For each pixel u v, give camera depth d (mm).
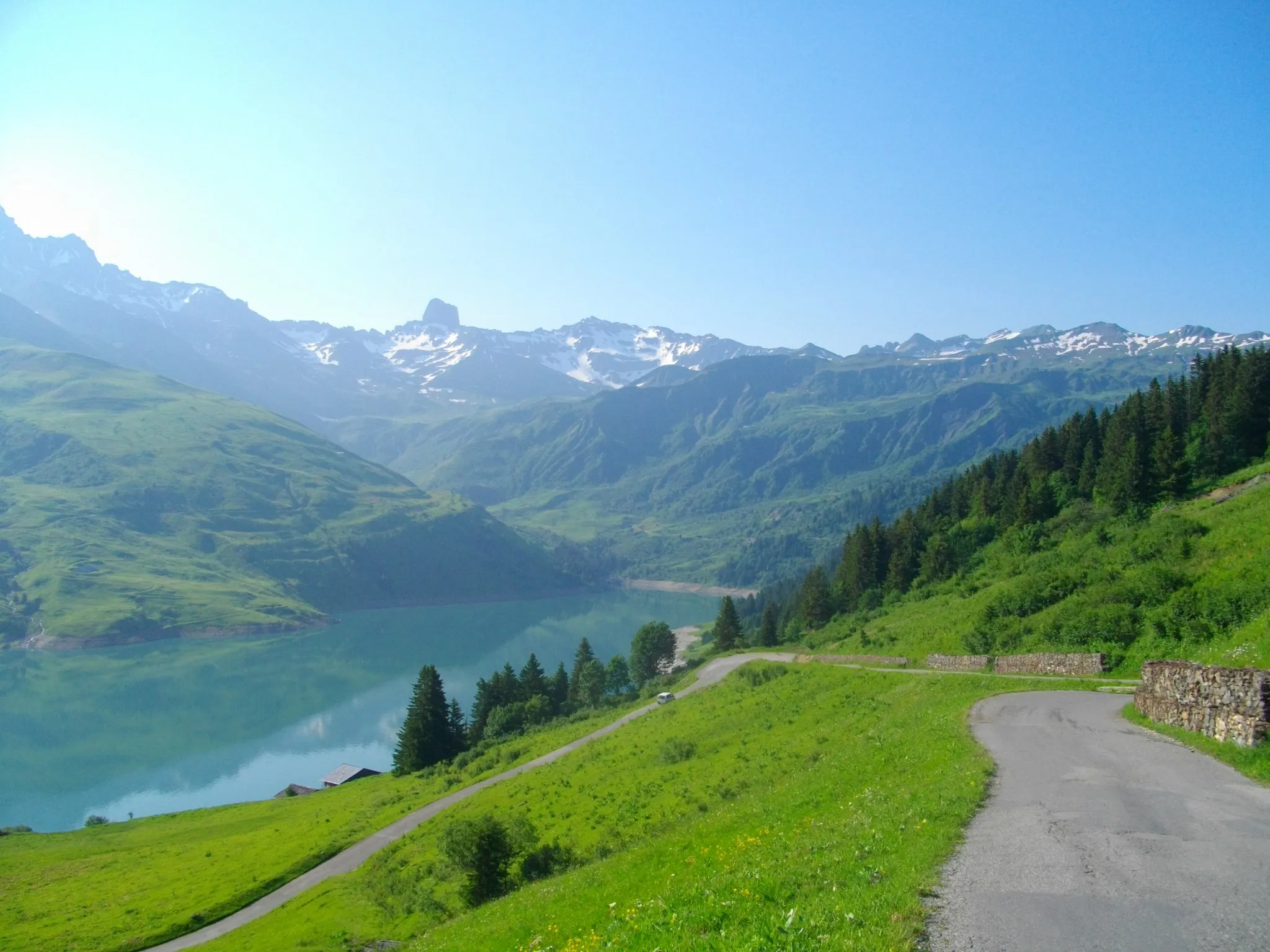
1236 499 61875
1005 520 107312
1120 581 51375
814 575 130500
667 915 15648
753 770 41469
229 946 49000
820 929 12117
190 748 144750
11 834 95062
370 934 45031
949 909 12367
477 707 129500
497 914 28766
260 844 75250
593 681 131000
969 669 53656
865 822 19344
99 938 54531
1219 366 114375
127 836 90188
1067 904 12250
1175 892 12523
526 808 54375
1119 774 20703
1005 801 18641
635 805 44625
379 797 87312
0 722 161750
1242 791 18406
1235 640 32812
